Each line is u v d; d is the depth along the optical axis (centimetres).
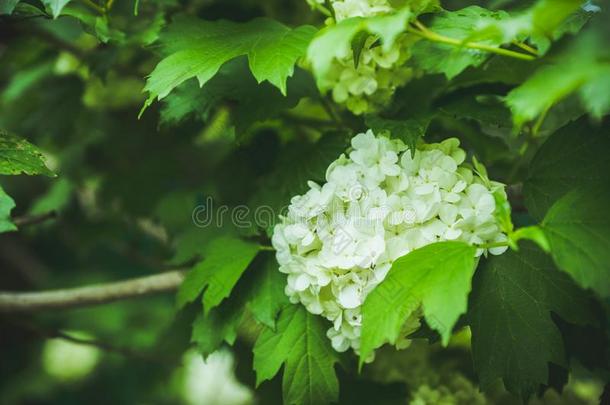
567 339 58
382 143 56
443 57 57
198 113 60
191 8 67
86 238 84
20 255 113
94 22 61
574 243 52
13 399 108
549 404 70
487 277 56
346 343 57
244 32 57
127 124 79
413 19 55
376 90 60
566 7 50
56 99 76
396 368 68
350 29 52
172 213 75
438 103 59
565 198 52
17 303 65
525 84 50
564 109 63
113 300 67
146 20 66
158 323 94
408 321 56
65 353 107
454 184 56
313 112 71
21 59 73
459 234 54
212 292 59
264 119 60
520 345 56
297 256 56
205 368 108
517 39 55
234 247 60
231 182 67
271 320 58
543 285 56
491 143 65
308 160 60
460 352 71
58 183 84
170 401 109
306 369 58
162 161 79
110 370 109
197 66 55
